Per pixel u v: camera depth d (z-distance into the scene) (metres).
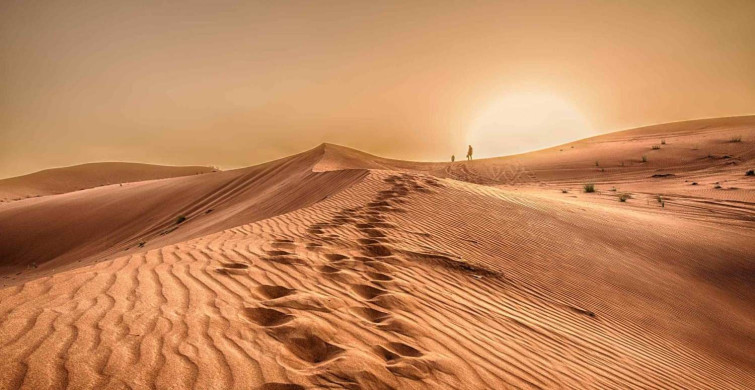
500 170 35.47
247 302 3.83
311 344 3.13
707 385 4.49
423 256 6.43
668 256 9.72
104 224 25.89
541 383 3.25
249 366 2.66
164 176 93.19
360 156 41.88
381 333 3.52
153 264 4.84
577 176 28.95
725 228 12.59
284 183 21.23
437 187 12.36
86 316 3.17
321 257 5.78
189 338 2.95
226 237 6.86
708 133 38.59
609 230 10.89
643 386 3.86
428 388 2.74
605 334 5.18
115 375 2.38
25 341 2.69
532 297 5.88
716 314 7.24
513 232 9.01
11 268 22.08
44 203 31.81
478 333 4.01
